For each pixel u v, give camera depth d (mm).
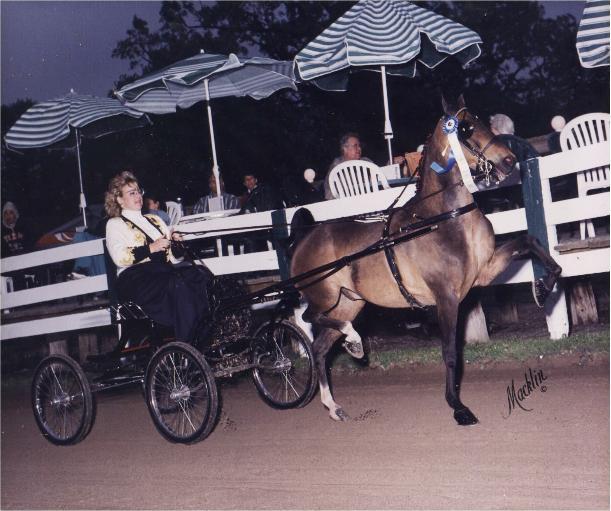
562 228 10742
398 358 7758
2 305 10516
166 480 5250
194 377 6668
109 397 8766
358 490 4484
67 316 9906
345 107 18844
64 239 13203
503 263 5758
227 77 11648
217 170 10820
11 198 27094
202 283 6383
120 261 6367
